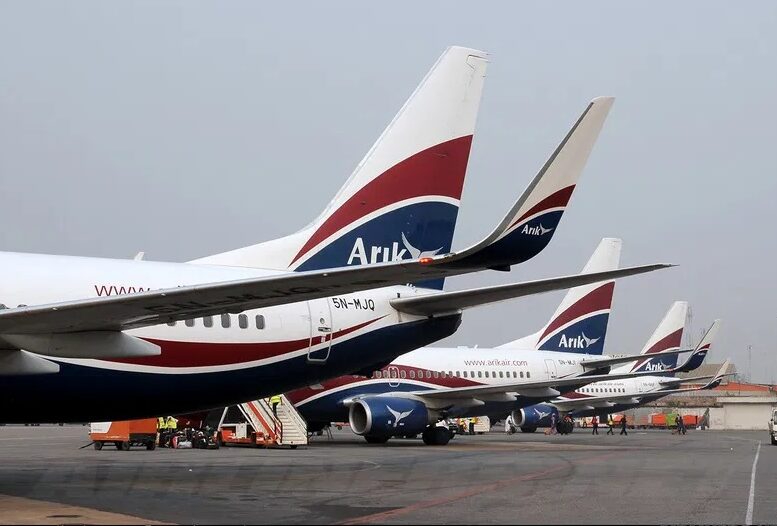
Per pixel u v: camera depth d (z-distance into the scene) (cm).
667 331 7169
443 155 2255
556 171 1731
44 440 4350
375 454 3111
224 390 1984
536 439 5309
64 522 1181
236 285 1462
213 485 1752
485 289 1852
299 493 1612
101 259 1928
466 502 1490
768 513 1371
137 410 1905
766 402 11544
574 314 5253
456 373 4441
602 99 1775
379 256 2191
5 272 1770
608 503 1493
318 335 2061
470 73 2294
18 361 1631
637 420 11394
